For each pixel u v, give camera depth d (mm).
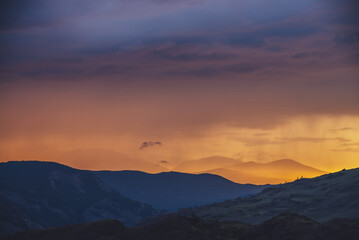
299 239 158375
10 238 163750
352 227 153375
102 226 167625
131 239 160250
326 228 156625
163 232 161125
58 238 162125
